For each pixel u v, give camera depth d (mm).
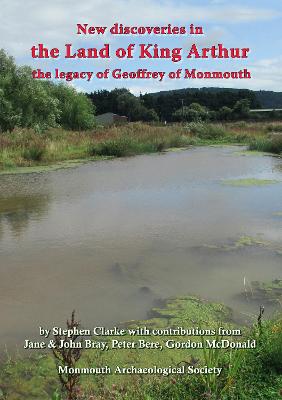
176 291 5699
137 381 3721
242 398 3279
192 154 24469
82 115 41625
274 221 8984
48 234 8438
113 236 8203
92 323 4918
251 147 26906
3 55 32781
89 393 3617
